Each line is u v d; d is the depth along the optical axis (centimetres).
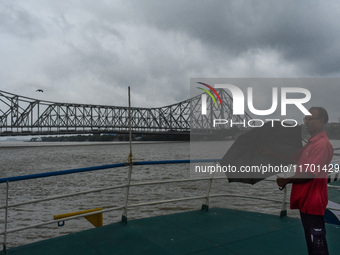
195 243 294
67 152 7888
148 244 291
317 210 201
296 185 211
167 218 368
